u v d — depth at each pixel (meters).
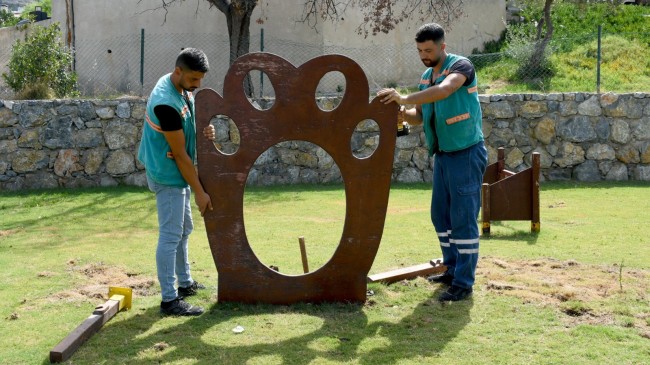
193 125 4.24
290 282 4.32
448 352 3.51
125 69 15.05
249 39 12.68
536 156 6.65
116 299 4.19
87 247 6.32
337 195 9.57
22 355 3.54
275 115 4.19
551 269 5.20
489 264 5.37
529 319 4.01
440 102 4.42
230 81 4.16
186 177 4.08
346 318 4.07
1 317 4.18
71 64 13.68
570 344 3.60
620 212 7.89
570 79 12.66
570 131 10.99
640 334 3.75
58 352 3.42
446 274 4.82
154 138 4.04
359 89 4.18
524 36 14.10
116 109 10.64
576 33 14.48
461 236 4.43
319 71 4.17
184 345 3.63
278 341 3.68
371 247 4.29
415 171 11.02
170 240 4.12
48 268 5.45
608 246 6.02
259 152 4.21
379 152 4.23
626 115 10.98
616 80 12.46
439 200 4.73
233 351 3.54
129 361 3.43
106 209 8.60
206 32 14.49
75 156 10.55
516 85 12.68
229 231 4.27
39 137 10.48
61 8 16.33
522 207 6.71
